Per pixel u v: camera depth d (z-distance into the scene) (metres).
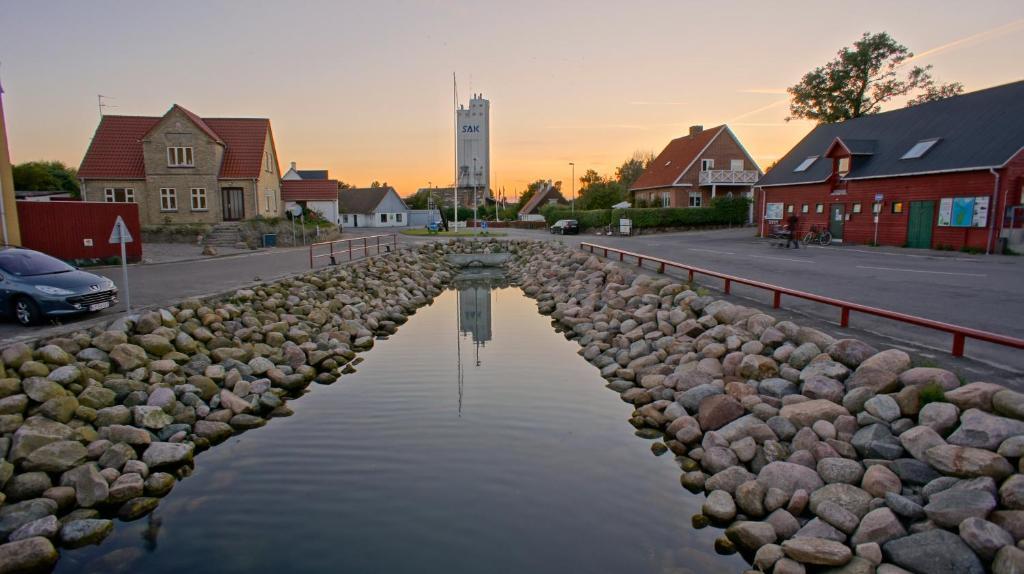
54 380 8.49
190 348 11.19
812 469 6.38
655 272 17.91
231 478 7.29
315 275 19.34
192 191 37.34
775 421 7.41
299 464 7.66
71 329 10.39
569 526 6.11
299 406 10.00
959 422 6.22
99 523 6.11
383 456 7.88
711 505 6.21
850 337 9.14
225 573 5.38
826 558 5.02
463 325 17.33
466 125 82.31
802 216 33.94
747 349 9.59
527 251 35.75
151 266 22.64
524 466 7.51
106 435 7.76
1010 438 5.55
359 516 6.34
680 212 46.28
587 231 53.25
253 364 11.28
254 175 38.59
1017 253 22.56
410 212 87.19
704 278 16.23
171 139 36.81
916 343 8.62
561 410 9.55
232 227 36.03
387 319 18.16
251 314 14.01
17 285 11.09
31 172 55.22
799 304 12.01
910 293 12.69
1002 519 4.92
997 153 23.05
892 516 5.27
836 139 30.52
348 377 11.74
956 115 27.56
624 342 12.57
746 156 50.53
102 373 9.35
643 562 5.50
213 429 8.61
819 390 7.73
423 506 6.53
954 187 24.66
